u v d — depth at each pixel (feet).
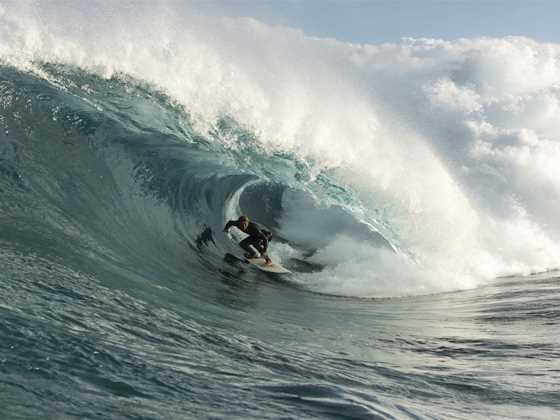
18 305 25.94
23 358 20.54
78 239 42.57
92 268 37.76
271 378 25.58
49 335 23.08
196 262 53.42
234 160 75.77
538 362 35.29
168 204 58.65
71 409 17.71
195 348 28.32
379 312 53.01
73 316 27.04
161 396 20.42
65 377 19.99
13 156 51.93
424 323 48.93
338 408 22.00
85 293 31.76
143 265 44.86
